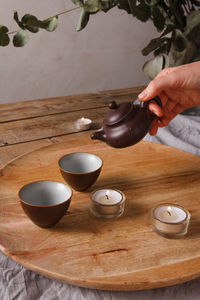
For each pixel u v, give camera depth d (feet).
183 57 3.92
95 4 3.36
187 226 2.28
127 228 2.33
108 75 8.43
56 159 3.19
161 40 3.71
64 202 2.20
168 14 3.85
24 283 2.12
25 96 7.80
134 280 1.87
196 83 2.92
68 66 7.95
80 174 2.55
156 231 2.28
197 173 3.02
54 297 2.04
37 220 2.23
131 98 5.13
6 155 3.45
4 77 7.46
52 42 7.59
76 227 2.33
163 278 1.89
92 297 2.00
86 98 5.12
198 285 2.08
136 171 3.04
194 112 4.35
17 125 4.14
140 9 3.58
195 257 2.08
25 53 7.43
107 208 2.39
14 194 2.68
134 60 8.57
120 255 2.08
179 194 2.73
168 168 3.09
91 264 2.00
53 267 1.97
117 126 2.43
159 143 3.69
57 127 4.12
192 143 3.82
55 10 7.36
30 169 3.02
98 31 7.94
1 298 2.07
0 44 3.24
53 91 8.02
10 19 7.06
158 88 2.83
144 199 2.65
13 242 2.16
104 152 3.33
